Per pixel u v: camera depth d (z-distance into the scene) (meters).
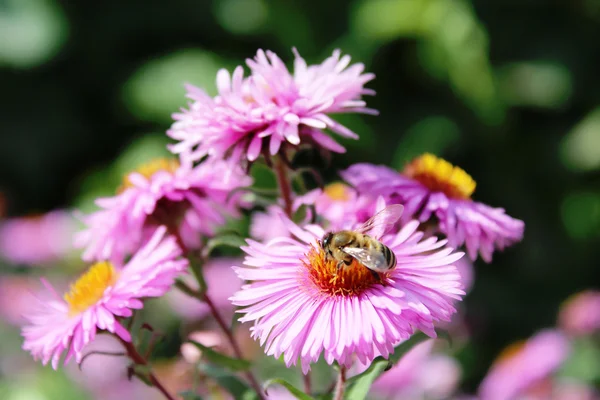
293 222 0.33
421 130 0.85
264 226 0.39
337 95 0.33
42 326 0.33
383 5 0.82
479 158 0.89
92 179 0.85
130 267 0.33
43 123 0.96
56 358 0.32
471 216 0.33
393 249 0.31
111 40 0.95
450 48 0.81
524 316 0.88
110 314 0.32
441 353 0.51
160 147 0.84
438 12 0.80
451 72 0.82
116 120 0.97
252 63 0.33
